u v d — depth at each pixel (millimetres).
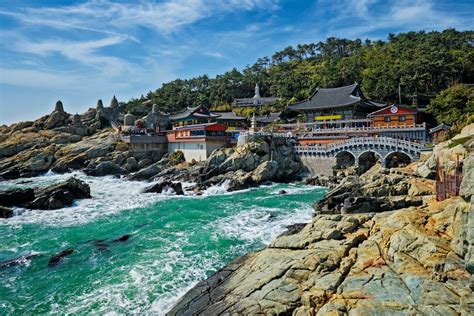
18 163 75188
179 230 31406
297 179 61469
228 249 26125
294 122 91438
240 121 97812
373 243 17984
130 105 131375
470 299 11797
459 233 14289
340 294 14430
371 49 144625
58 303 19047
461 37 125250
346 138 63500
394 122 62875
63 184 47500
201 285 19031
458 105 61844
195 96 141250
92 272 22766
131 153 78625
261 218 35000
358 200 32906
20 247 28188
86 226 34094
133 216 37844
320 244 19578
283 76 142375
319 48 181250
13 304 19094
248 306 15211
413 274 14289
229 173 58594
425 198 27234
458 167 25281
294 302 14719
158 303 18562
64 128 95812
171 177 62781
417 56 100000
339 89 80875
